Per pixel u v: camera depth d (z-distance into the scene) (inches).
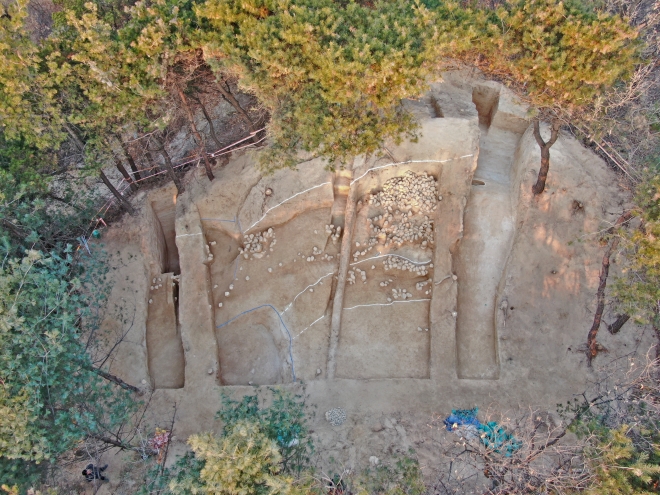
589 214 538.0
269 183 625.6
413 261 607.8
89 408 438.6
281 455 391.2
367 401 502.9
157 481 450.6
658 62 548.4
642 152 528.7
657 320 429.4
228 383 560.7
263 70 470.0
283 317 590.9
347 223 614.5
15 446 364.5
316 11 452.4
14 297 403.2
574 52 425.1
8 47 439.8
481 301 561.0
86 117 497.4
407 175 618.8
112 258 595.8
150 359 568.1
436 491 440.1
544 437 460.1
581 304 521.3
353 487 427.8
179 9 485.1
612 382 484.7
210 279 619.8
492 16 459.5
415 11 446.9
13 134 483.2
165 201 640.4
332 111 472.1
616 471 351.3
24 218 482.6
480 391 499.8
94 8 454.6
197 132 582.9
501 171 619.2
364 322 581.6
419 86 451.2
